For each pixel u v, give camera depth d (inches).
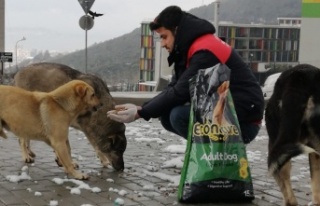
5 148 294.7
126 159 269.9
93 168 244.2
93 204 177.8
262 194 196.4
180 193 181.3
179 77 205.9
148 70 2309.3
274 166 155.2
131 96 597.0
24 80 250.1
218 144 180.5
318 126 157.8
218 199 181.6
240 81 197.5
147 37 2284.7
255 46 2492.6
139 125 426.0
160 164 256.2
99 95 236.5
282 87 166.9
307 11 1336.1
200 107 182.7
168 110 203.9
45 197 186.1
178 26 197.6
